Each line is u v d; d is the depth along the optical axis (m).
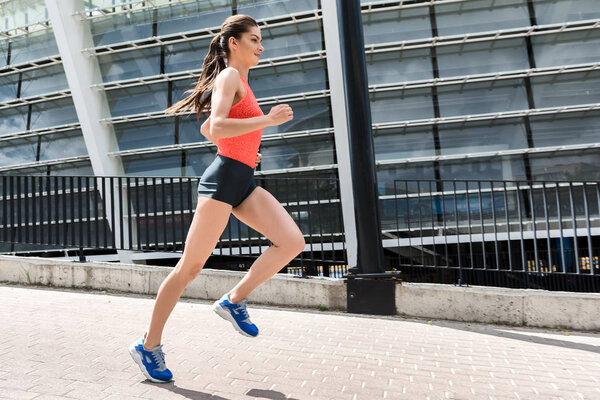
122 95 13.81
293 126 12.85
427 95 12.42
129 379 2.25
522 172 12.19
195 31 12.71
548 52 11.84
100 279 5.35
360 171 4.65
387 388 2.32
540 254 11.45
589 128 12.04
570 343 3.66
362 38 4.66
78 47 13.30
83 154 14.59
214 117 1.85
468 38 11.80
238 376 2.39
